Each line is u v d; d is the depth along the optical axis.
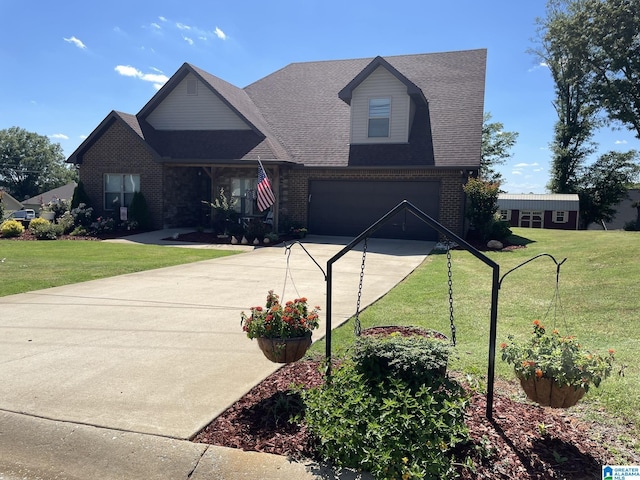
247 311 6.79
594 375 2.94
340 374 3.32
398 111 17.14
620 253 10.19
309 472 2.82
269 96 21.34
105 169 18.77
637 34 30.70
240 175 18.47
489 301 7.14
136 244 15.54
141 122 19.02
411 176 16.45
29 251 13.55
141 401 3.76
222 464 2.93
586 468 2.82
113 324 6.07
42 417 3.48
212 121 18.73
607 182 39.31
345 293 8.00
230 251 14.12
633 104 33.19
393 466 2.65
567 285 7.95
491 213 15.10
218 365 4.58
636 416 3.41
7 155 80.31
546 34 35.06
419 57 21.20
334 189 17.58
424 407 2.87
